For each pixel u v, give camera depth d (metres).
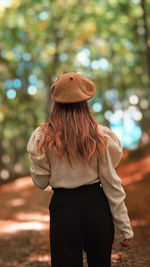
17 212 11.03
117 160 2.19
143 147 18.50
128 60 20.25
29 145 2.23
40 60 19.92
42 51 19.09
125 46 17.70
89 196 2.14
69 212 2.12
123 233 2.20
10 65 19.38
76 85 2.18
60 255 2.14
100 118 26.38
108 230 2.14
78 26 17.70
